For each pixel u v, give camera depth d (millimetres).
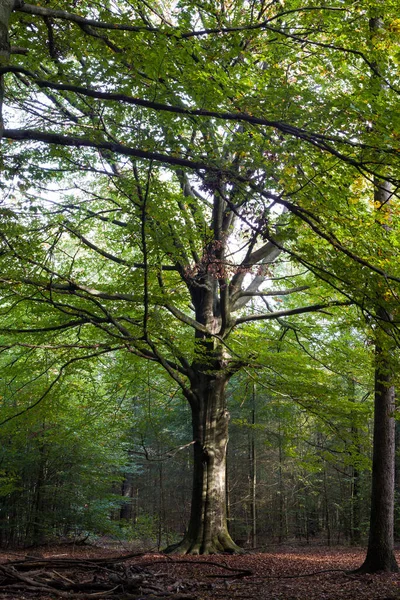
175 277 16141
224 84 7203
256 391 21438
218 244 12844
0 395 16906
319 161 8008
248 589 9383
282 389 15070
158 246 10828
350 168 8047
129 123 8430
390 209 10602
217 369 15414
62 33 8117
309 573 11461
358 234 8602
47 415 15539
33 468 21688
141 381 17828
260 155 8086
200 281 16453
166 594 8078
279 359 15211
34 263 10852
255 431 23797
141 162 9219
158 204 10414
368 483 25453
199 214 12094
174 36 6875
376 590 9188
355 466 17047
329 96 7977
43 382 17469
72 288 11836
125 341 12641
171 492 31500
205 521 15109
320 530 33406
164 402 21297
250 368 15352
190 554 14539
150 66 7008
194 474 15664
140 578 8656
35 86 10984
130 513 34719
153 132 8109
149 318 12305
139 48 7176
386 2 8305
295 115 7578
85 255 17203
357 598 8406
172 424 26938
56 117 10039
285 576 10781
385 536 11789
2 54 6379
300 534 29922
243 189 8141
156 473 31984
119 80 7652
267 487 28672
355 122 7461
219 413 16000
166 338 12906
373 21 9391
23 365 15195
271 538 29266
